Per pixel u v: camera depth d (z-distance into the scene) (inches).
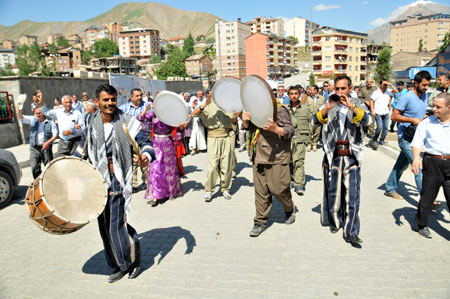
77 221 111.5
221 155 238.1
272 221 193.5
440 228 176.1
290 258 148.6
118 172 127.7
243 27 5462.6
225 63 5442.9
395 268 137.1
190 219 202.8
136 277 138.3
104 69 4960.6
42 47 6136.8
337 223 167.0
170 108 225.0
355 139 154.9
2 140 524.7
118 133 127.2
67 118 292.0
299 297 119.6
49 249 170.1
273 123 150.9
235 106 217.2
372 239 164.7
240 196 247.4
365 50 4148.6
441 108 152.5
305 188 260.2
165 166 235.3
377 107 407.5
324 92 500.4
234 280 132.6
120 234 130.0
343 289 123.6
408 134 203.3
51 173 112.6
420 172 200.1
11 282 139.2
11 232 196.5
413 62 4003.4
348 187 157.2
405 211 201.8
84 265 151.9
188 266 145.3
